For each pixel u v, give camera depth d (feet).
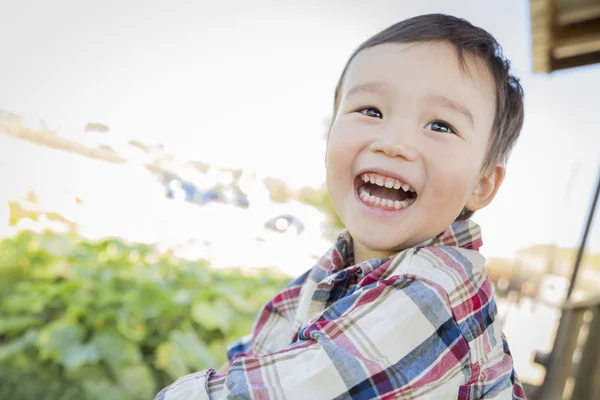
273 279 10.88
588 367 7.50
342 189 2.53
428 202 2.39
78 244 10.05
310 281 3.18
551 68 8.36
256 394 1.97
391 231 2.41
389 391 1.97
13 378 6.50
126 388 6.63
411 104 2.41
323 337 2.09
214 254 11.65
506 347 2.74
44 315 7.95
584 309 7.95
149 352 7.54
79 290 8.19
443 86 2.41
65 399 6.34
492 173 2.80
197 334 8.27
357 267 2.57
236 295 9.18
